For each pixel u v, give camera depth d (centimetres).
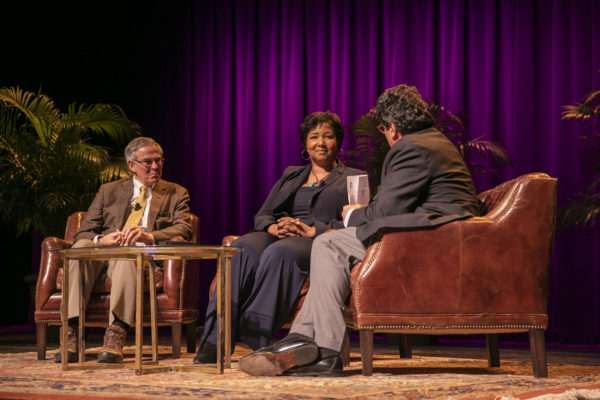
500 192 248
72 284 278
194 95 637
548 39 507
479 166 477
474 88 529
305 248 263
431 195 238
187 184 632
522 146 507
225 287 248
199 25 636
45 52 645
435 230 227
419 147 239
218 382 212
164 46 646
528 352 393
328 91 584
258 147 608
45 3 643
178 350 303
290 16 600
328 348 227
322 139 306
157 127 645
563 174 490
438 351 403
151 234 297
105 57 656
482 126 525
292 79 591
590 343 477
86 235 317
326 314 229
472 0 533
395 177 238
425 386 203
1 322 653
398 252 226
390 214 234
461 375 236
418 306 225
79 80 655
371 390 194
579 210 431
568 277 486
